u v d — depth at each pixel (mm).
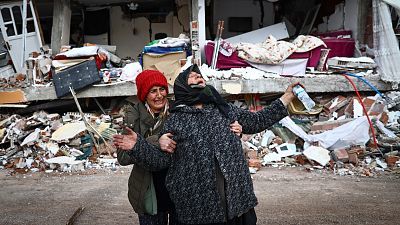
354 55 9914
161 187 2715
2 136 8156
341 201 5000
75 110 9445
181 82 2443
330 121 7902
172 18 13477
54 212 4836
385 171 6461
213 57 9016
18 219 4621
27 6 10391
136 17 13523
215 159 2303
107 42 13609
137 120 2754
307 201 5020
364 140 7273
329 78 8680
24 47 10148
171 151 2318
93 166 7113
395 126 7828
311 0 12492
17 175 6762
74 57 8859
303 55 9008
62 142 7672
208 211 2279
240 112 2547
